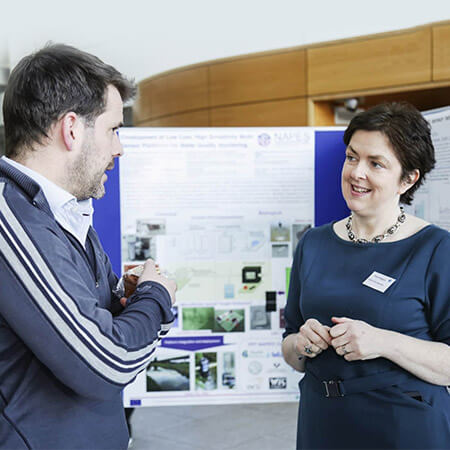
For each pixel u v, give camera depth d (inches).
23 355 35.8
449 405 46.7
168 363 83.1
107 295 44.1
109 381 34.9
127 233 81.7
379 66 190.7
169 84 247.9
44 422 36.1
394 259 48.1
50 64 37.5
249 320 83.4
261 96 219.1
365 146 47.4
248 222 82.4
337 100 208.5
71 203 38.8
